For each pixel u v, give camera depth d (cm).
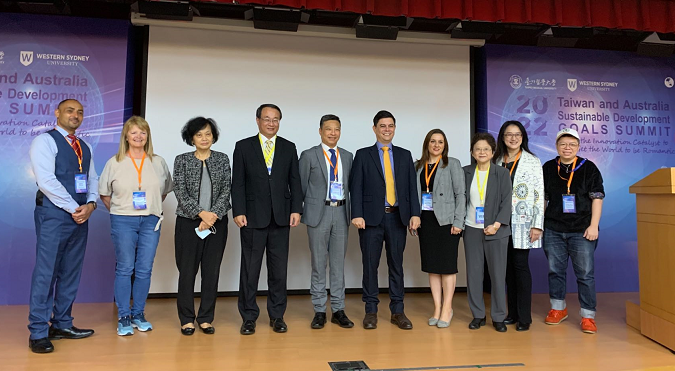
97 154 420
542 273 475
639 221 326
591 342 300
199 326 322
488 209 328
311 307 399
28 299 401
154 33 439
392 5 393
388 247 338
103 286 414
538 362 260
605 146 494
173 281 430
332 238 336
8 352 267
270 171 320
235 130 448
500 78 486
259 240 314
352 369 245
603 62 502
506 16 408
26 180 407
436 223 333
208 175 316
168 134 436
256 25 400
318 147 340
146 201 310
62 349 274
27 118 410
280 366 249
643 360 265
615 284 485
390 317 365
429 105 479
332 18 419
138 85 465
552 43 446
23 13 415
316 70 465
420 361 259
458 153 479
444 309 336
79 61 421
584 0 413
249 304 315
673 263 282
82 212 285
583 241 333
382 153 340
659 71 509
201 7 402
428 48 482
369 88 471
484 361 260
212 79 447
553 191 348
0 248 400
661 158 502
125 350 273
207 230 308
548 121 488
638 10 420
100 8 412
